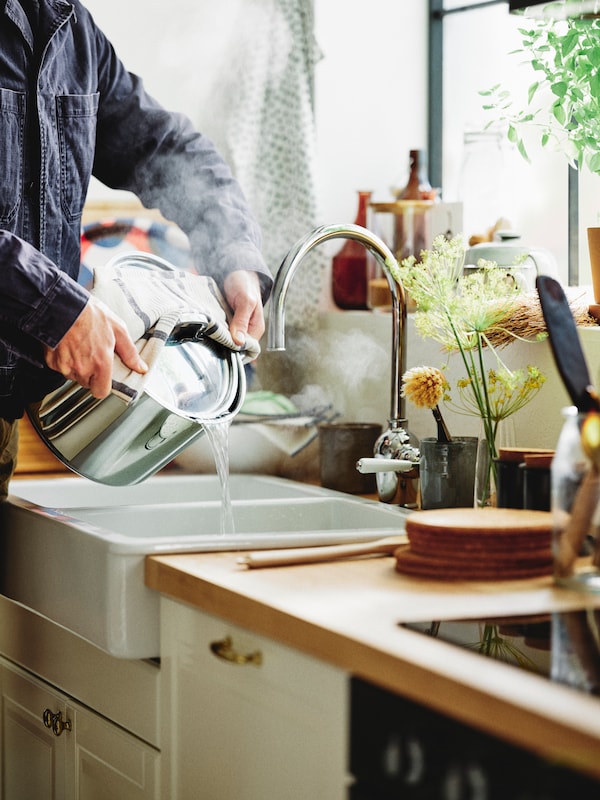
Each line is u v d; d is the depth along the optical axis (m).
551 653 0.98
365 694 1.00
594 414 1.19
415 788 0.93
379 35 2.58
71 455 1.69
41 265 1.56
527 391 1.70
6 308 1.56
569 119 1.95
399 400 1.91
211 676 1.33
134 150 2.04
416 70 2.63
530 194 2.42
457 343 1.71
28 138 1.82
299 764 1.17
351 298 2.49
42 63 1.80
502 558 1.27
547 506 1.45
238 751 1.28
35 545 1.71
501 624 1.08
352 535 1.51
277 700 1.20
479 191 2.30
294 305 2.50
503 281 1.91
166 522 1.92
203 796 1.36
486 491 1.68
